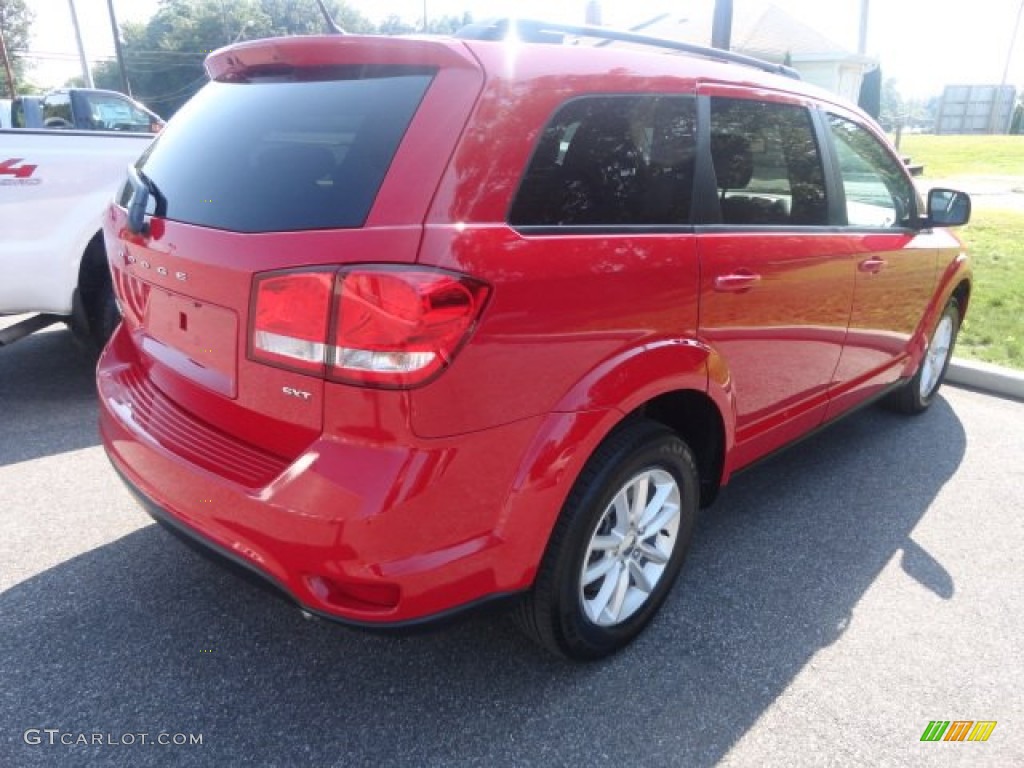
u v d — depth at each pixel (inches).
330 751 85.5
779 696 96.5
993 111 1971.0
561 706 93.1
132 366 107.0
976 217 480.7
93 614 106.1
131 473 92.5
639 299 89.4
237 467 81.6
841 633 108.8
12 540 123.0
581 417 83.9
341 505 72.6
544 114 82.0
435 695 94.0
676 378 95.8
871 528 137.6
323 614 77.3
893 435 180.7
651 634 107.1
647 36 108.0
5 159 165.0
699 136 101.1
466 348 73.0
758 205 112.2
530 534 82.6
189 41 2532.0
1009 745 90.1
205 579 114.6
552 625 91.1
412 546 74.9
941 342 190.7
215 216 83.8
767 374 117.2
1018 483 156.7
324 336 71.9
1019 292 289.7
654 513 102.2
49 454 153.8
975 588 120.6
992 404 203.8
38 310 175.8
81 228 176.1
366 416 72.2
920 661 103.7
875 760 87.5
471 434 75.7
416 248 70.9
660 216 95.9
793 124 119.6
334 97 84.0
